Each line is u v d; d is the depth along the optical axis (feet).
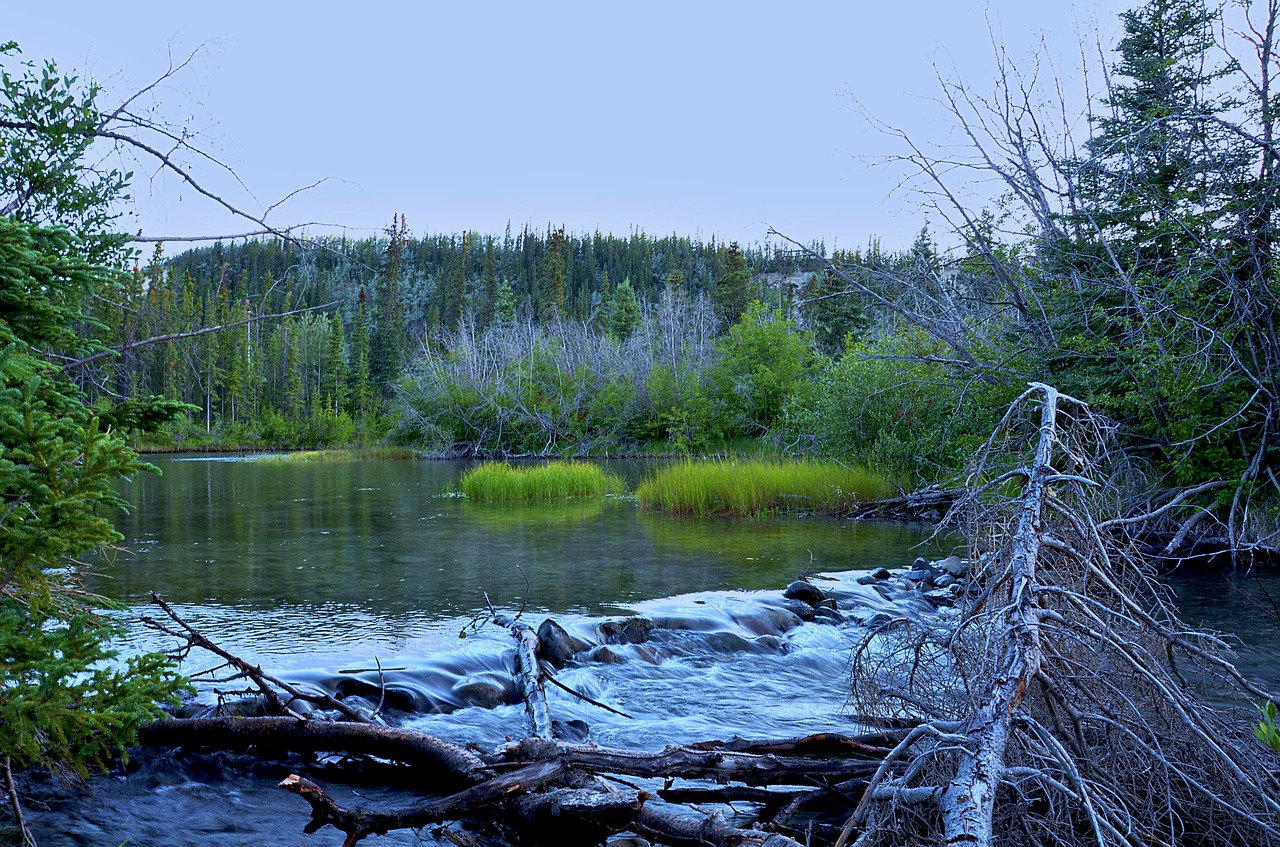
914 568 38.34
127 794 14.21
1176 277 41.86
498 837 13.42
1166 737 13.07
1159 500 42.01
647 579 35.17
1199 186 43.60
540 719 18.26
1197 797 12.99
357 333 247.50
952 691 14.60
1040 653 11.76
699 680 22.86
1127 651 12.84
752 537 48.60
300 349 220.43
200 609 28.17
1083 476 13.64
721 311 276.82
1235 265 42.37
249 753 16.05
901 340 73.41
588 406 156.97
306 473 102.01
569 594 31.81
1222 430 40.91
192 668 20.52
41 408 11.43
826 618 29.40
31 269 11.55
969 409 53.06
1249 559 39.70
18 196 13.82
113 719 10.19
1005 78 53.52
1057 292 49.14
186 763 15.38
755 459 86.02
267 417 190.90
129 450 10.39
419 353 227.20
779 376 144.97
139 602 28.81
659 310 205.98
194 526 50.14
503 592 32.01
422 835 13.34
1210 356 40.88
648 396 155.53
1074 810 12.52
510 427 155.12
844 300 173.78
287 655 22.33
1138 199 45.01
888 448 65.31
